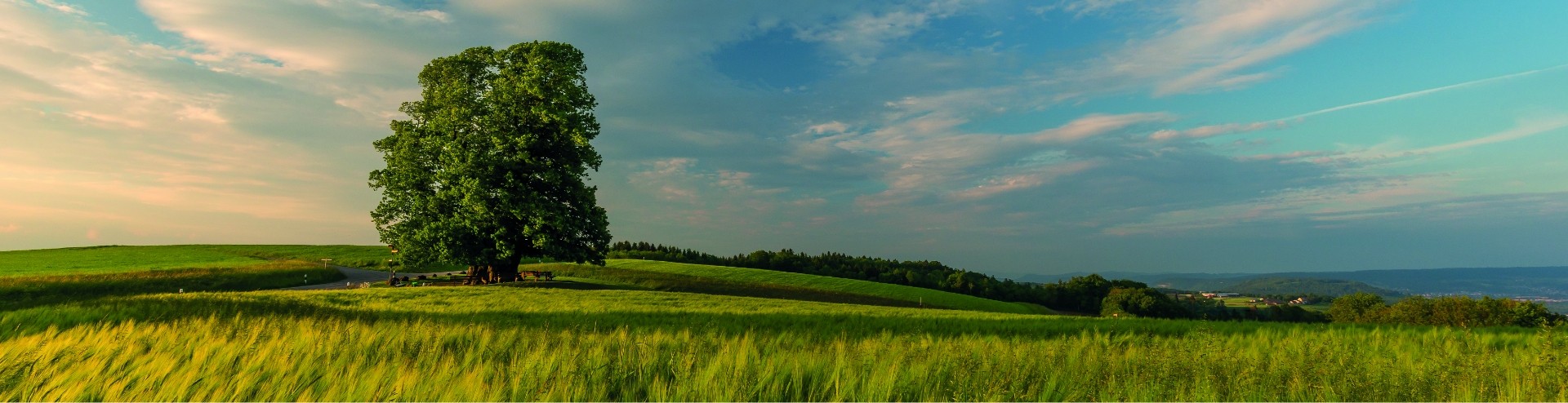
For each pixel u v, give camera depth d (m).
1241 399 7.43
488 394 6.83
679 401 7.04
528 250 44.00
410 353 9.06
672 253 110.94
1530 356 10.05
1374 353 10.60
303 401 6.62
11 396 6.74
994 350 9.86
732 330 15.75
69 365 7.84
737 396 7.05
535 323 16.77
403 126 45.22
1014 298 100.25
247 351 8.66
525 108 42.66
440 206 42.12
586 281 53.97
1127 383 7.51
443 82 44.53
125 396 6.75
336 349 8.94
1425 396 7.68
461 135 42.56
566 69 43.25
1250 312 84.56
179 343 9.23
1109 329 17.48
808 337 13.18
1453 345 11.62
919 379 7.70
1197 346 10.96
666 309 25.58
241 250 100.19
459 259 42.34
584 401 7.09
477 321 16.31
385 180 43.72
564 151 44.16
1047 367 8.47
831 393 7.35
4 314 15.48
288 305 21.36
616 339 10.67
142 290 49.75
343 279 64.88
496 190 41.50
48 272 60.56
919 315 25.66
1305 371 8.38
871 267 120.94
